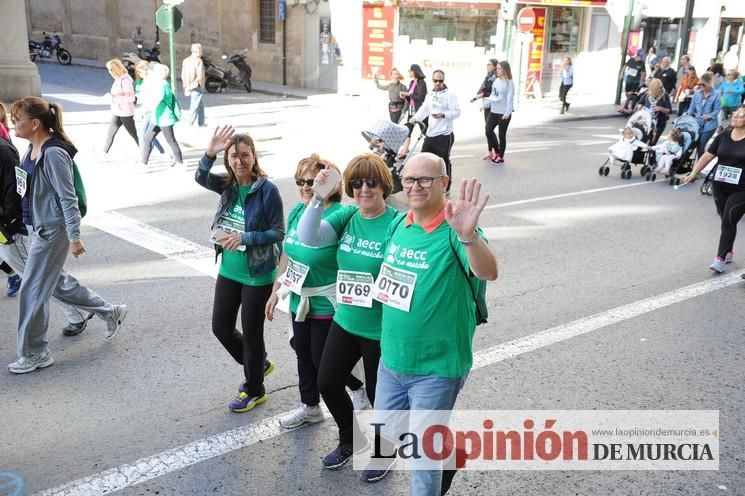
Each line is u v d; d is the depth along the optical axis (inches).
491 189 483.2
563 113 933.8
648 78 916.0
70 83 1023.6
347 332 157.6
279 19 1098.7
